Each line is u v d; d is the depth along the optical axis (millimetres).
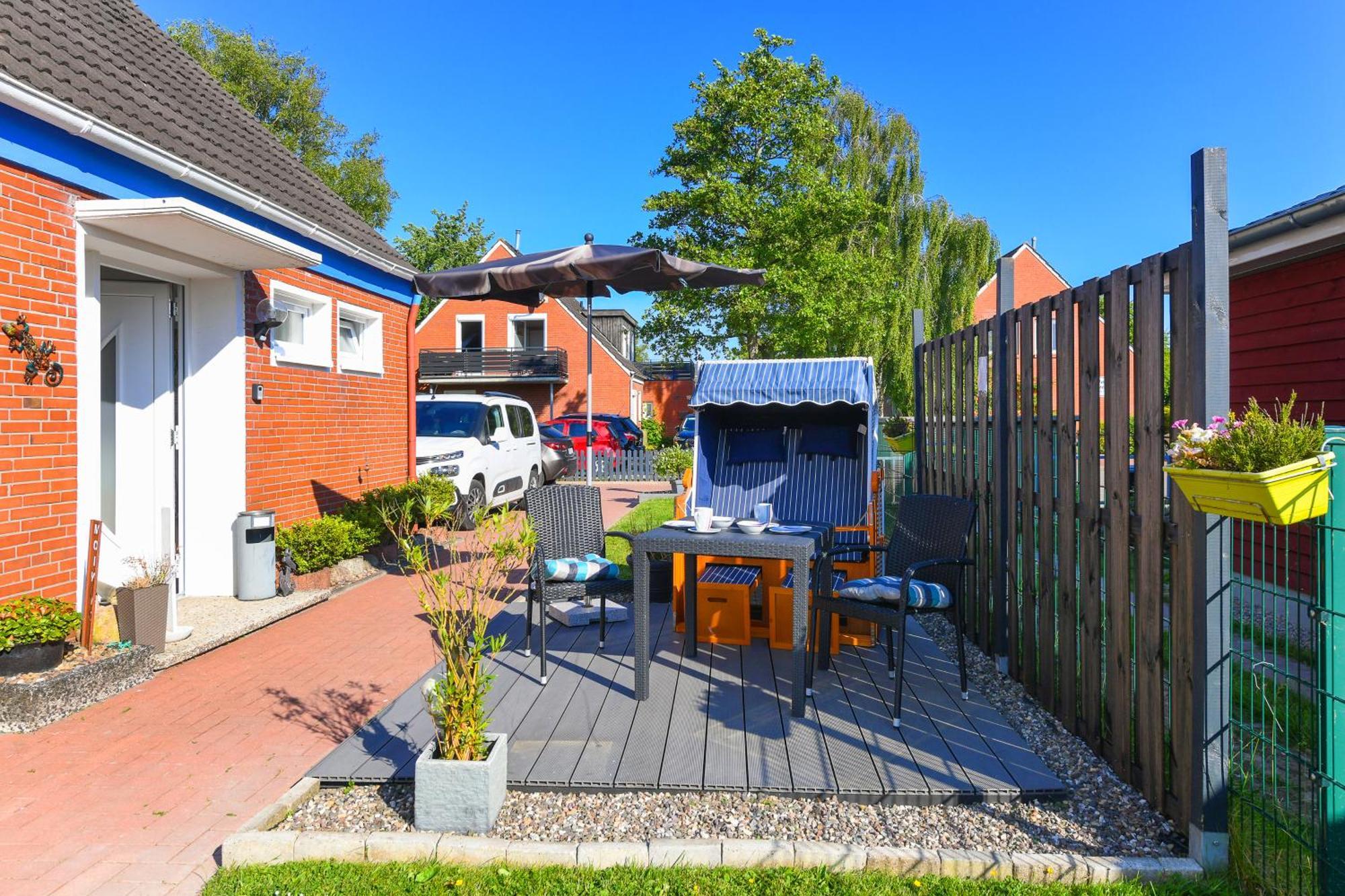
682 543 4473
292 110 30422
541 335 31281
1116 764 3588
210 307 6859
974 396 5734
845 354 19781
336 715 4480
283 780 3676
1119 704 3553
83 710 4527
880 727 4113
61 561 5008
